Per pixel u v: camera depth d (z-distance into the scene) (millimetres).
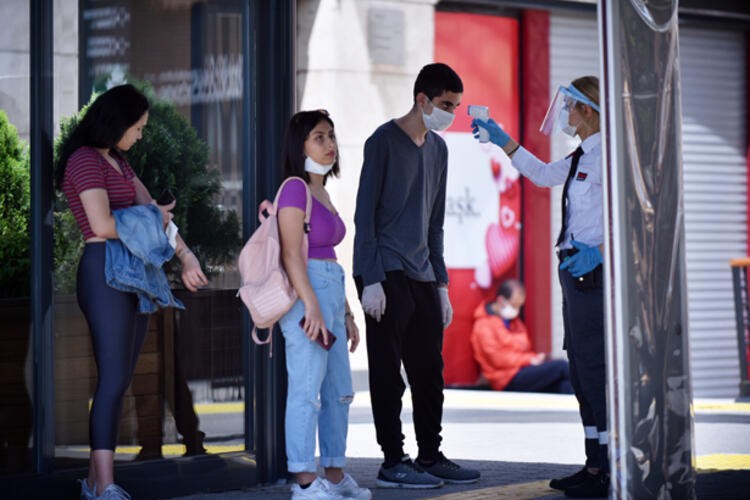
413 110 17516
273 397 17656
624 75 13797
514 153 17406
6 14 15422
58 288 15633
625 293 13797
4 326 15227
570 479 16875
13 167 15531
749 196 39469
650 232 13891
